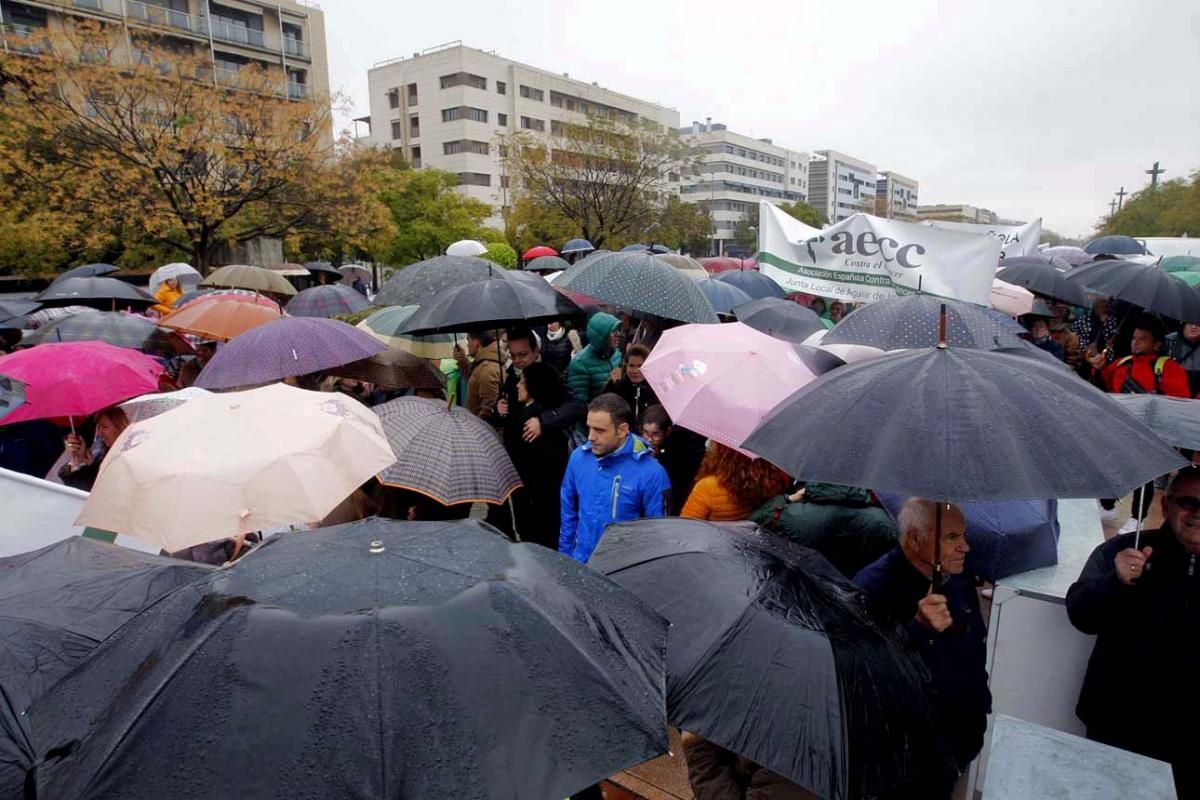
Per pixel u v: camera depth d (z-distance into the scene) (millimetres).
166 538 2342
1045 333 7973
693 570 2266
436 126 75375
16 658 1856
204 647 1378
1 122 20328
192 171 21984
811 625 2010
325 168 24875
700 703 1914
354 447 2818
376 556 1657
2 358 4566
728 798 2332
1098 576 2635
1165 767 1861
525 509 4945
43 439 5289
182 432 2646
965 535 3035
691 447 4781
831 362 4273
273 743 1252
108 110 20781
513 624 1512
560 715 1406
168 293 10641
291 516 2473
